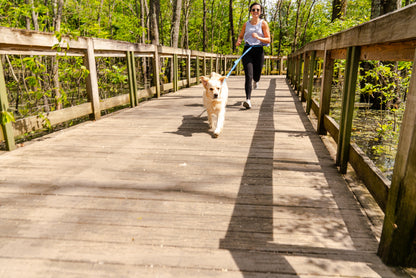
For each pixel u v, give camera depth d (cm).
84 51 450
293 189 229
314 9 2838
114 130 412
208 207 201
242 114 516
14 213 192
